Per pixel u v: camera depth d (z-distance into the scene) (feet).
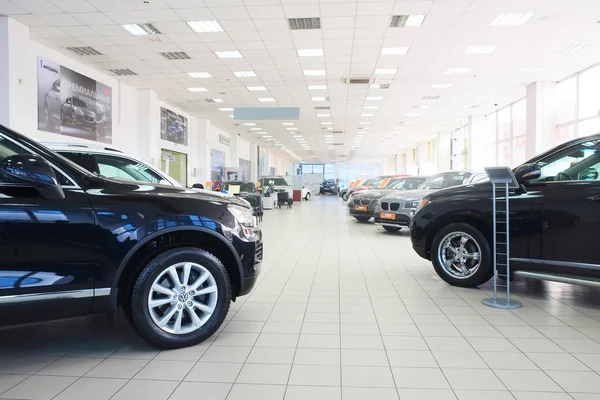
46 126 32.60
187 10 25.72
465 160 72.28
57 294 7.37
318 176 141.90
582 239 11.07
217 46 32.37
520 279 15.37
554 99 44.45
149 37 30.48
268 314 11.10
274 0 24.21
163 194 8.88
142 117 48.08
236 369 7.69
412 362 8.00
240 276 9.32
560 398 6.59
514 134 55.98
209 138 71.46
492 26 28.35
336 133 87.45
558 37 30.63
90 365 7.85
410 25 28.07
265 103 55.72
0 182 7.23
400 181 38.70
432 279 15.30
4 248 6.97
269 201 58.23
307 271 16.87
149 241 8.72
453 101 54.54
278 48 32.81
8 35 26.94
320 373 7.52
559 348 8.70
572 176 12.12
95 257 7.72
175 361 8.04
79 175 8.14
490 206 12.84
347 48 32.78
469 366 7.81
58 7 25.45
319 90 47.67
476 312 11.21
